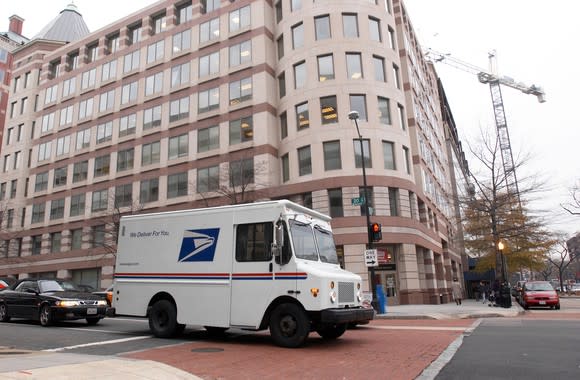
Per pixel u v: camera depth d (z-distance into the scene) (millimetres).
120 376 5527
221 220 10438
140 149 37375
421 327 13133
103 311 14328
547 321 14336
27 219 44250
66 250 39938
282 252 9344
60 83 46031
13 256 43156
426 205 33656
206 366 7109
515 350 8375
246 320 9547
